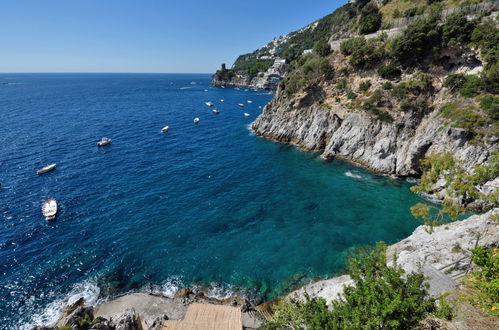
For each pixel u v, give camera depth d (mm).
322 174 46156
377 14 68812
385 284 9883
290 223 32375
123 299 21422
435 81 47062
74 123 78438
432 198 36375
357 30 74438
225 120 88438
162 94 162625
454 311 10898
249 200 37750
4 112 91562
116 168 47844
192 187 41500
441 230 23859
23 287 23203
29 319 20453
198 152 57531
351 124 51500
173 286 23531
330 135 56125
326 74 60812
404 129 45656
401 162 44062
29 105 109562
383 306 8719
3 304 21625
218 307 19250
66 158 51469
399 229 30688
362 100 52500
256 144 63469
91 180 42844
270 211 35000
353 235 29859
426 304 9078
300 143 61156
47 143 59594
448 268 16781
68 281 23938
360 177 44562
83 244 28422
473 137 36031
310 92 62594
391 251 23969
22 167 46594
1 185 40031
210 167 49531
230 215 34062
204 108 110000
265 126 69375
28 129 69812
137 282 23953
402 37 50938
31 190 38969
